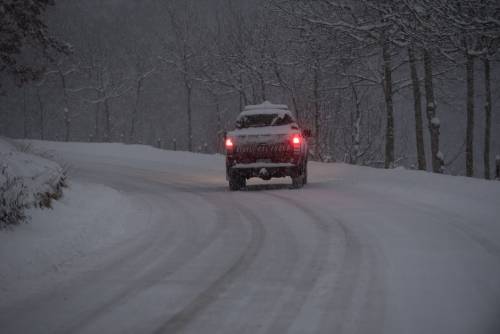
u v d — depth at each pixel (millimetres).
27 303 6559
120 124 77750
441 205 13297
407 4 24000
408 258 8172
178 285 7160
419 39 25172
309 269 7770
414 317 5613
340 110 44969
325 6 31859
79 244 9727
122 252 9391
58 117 79562
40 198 11578
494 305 5934
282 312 5910
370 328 5348
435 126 28203
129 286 7180
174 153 37562
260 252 9008
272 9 34188
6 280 7512
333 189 17656
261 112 18734
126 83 74125
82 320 5855
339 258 8359
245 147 17688
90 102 72500
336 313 5816
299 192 17141
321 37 30938
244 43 46156
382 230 10453
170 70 69000
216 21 59812
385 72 30344
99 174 27344
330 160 40344
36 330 5590
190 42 56750
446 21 23375
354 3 31172
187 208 14648
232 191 18344
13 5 22812
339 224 11297
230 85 50562
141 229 11633
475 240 9289
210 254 9000
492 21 22016
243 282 7199
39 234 9711
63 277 7785
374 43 29688
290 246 9383
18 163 12539
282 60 42406
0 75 34031
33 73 26547
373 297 6340
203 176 25266
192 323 5637
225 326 5520
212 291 6820
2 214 9844
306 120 43188
